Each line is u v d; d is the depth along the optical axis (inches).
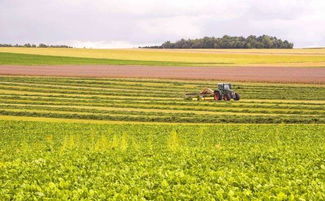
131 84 3169.3
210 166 859.4
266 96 2657.5
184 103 2320.4
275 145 1256.8
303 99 2549.2
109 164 887.1
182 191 652.1
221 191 638.5
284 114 2060.8
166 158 950.4
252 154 1016.9
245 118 1894.7
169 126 1715.1
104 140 1189.1
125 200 606.5
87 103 2321.6
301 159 946.1
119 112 2052.2
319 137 1460.4
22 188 690.2
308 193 631.2
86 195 642.8
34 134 1546.5
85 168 858.1
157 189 664.4
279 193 623.5
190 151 1067.9
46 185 712.4
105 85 3107.8
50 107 2162.9
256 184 695.1
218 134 1529.3
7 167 885.8
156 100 2454.5
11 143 1378.0
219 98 2475.4
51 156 1011.9
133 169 831.7
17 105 2241.6
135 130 1619.1
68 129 1642.5
